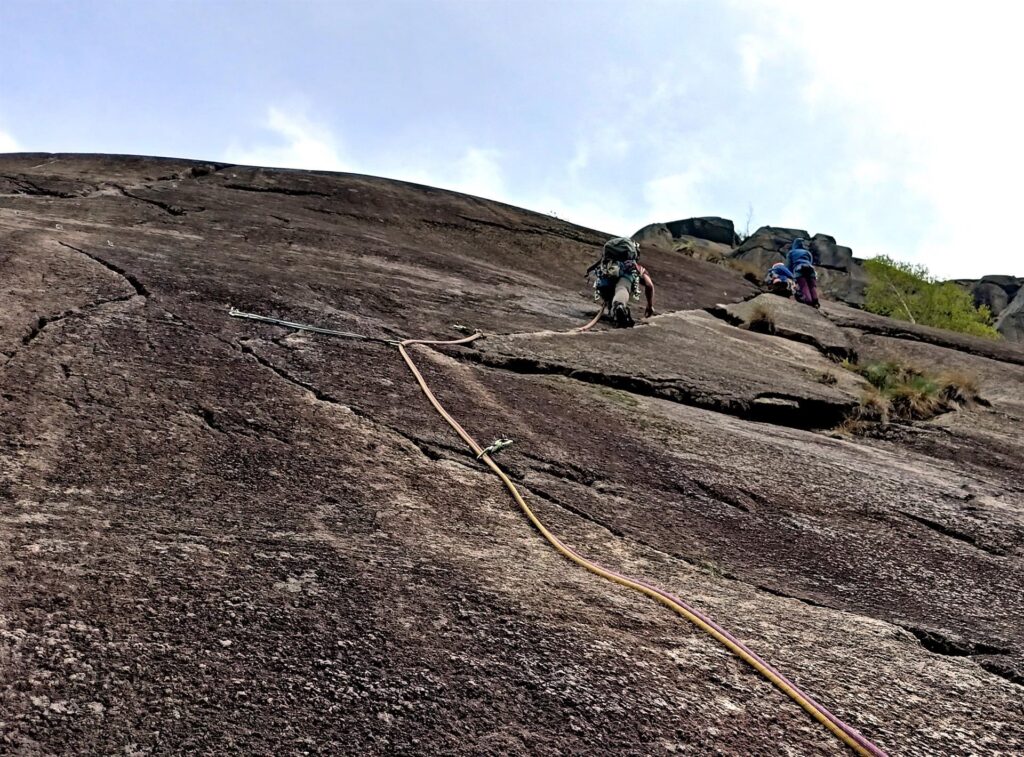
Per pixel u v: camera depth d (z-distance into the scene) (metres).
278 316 5.21
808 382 6.85
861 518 4.03
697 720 2.13
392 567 2.61
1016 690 2.61
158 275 5.52
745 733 2.12
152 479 2.93
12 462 2.83
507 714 2.03
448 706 2.01
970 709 2.43
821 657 2.56
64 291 4.79
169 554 2.44
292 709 1.91
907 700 2.41
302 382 4.20
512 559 2.88
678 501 3.80
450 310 6.61
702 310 9.96
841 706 2.30
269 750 1.78
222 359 4.28
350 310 5.79
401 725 1.93
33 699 1.77
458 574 2.65
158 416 3.45
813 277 12.49
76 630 2.01
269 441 3.44
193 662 1.99
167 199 9.53
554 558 2.98
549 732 1.99
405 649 2.20
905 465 5.25
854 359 8.80
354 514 2.97
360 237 9.26
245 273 6.16
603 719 2.06
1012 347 10.88
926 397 7.30
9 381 3.43
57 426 3.16
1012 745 2.29
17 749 1.64
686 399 5.71
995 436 6.51
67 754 1.66
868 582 3.34
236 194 10.73
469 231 11.77
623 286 7.86
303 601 2.32
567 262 11.71
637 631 2.51
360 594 2.41
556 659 2.27
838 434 6.06
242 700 1.90
